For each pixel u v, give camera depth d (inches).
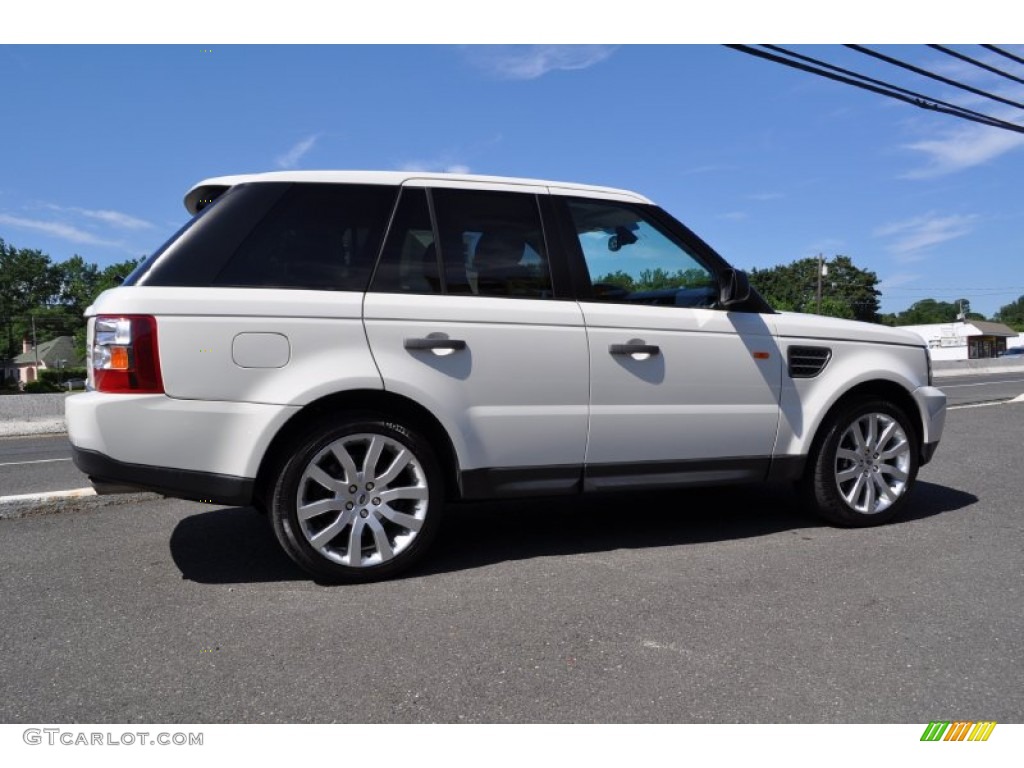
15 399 459.2
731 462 157.8
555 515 182.4
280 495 127.9
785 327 162.9
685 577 136.3
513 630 113.4
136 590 131.9
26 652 107.5
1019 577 136.3
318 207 135.3
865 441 170.2
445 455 141.1
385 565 134.1
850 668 101.3
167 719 89.8
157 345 121.3
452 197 143.6
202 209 135.5
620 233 155.9
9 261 3937.0
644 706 91.9
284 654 106.0
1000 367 1184.2
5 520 180.2
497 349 138.5
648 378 149.2
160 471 122.5
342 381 128.0
